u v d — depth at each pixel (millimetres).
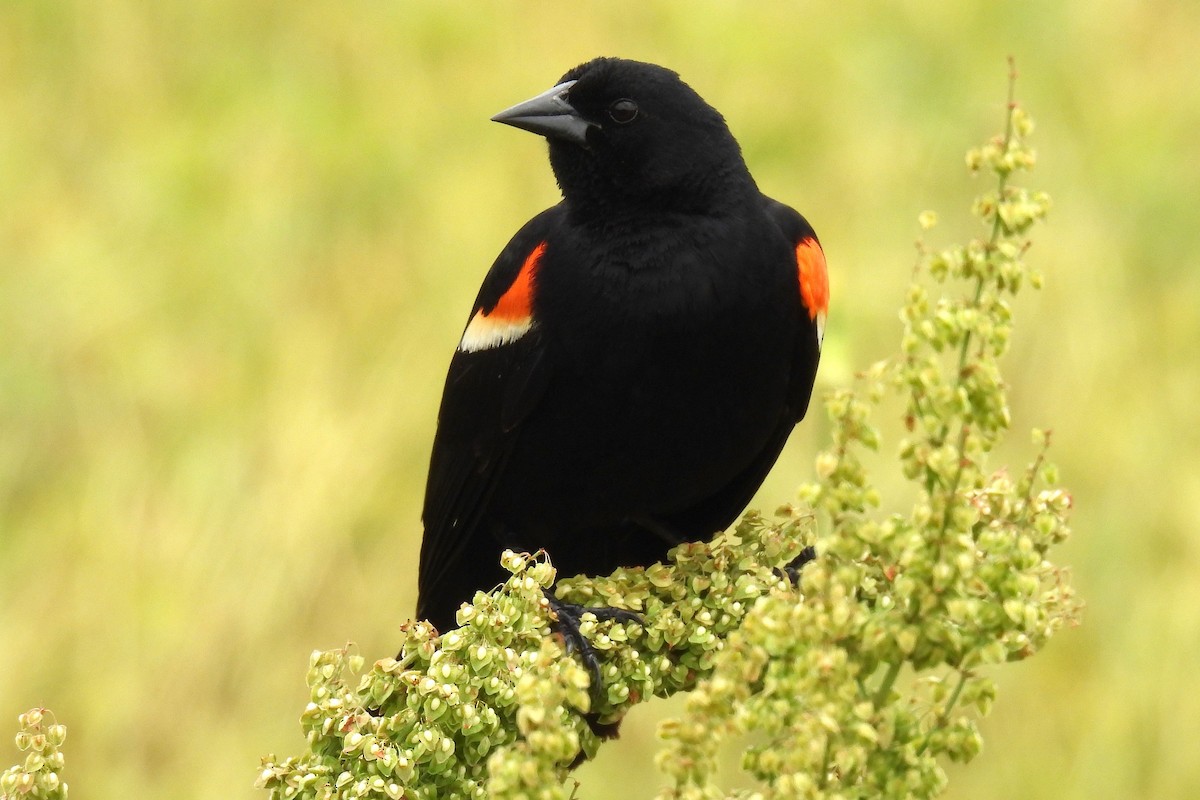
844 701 3936
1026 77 12516
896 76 12367
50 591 10664
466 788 5031
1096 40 12805
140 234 12055
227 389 11328
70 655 10500
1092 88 12516
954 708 4137
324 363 11359
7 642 10445
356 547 10844
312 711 4984
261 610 10586
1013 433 11086
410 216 12070
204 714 10422
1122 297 11406
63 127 12773
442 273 11711
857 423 3994
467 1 13086
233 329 11602
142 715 10375
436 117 12516
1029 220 3916
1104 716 10039
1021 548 4074
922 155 12188
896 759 4066
